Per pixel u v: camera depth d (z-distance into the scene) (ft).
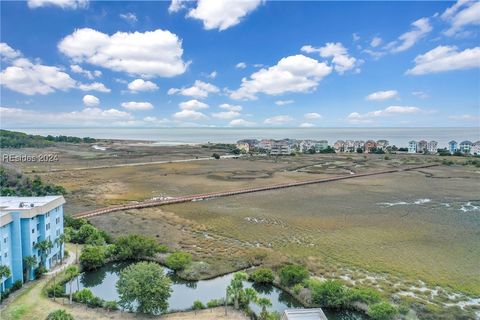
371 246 273.95
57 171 652.48
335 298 180.86
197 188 517.55
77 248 255.29
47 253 215.51
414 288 203.62
